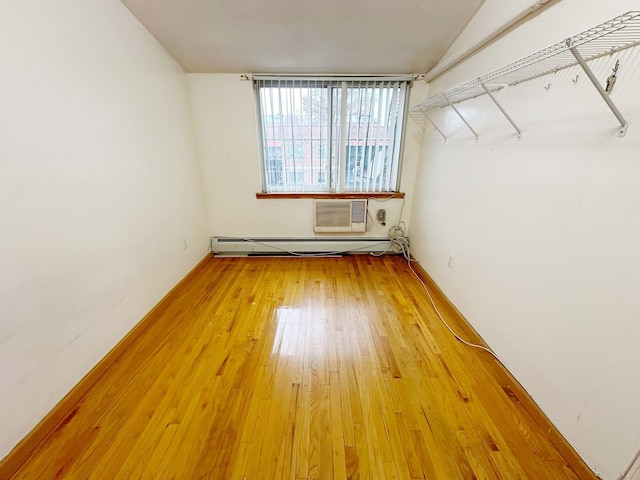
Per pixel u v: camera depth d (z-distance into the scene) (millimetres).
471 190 1946
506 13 1576
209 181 3105
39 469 1141
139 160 1994
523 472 1131
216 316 2170
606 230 1007
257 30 2123
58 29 1349
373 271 2949
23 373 1185
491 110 1708
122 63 1815
